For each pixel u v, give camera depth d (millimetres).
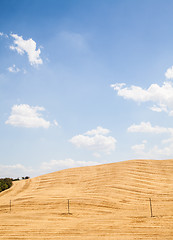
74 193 37812
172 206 27562
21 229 20703
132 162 51875
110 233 18047
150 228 18797
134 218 22891
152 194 34406
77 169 53250
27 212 28922
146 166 48438
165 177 41875
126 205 30344
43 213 27891
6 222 23875
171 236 16469
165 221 20766
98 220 23094
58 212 28125
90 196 35281
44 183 46625
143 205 29594
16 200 36562
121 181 41188
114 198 33625
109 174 45969
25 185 47594
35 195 38656
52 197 36156
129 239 16312
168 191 35156
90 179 44812
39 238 17734
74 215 26359
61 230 19781
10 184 51000
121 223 21094
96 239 16672
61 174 51125
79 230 19484
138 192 35688
